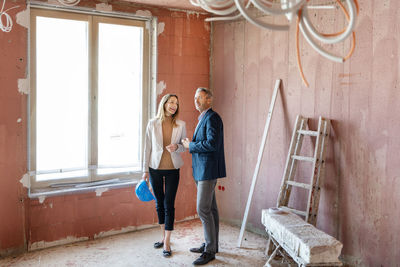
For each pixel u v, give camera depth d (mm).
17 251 3430
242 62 4234
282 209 3449
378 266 3102
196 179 3309
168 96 3428
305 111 3639
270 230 3137
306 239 2611
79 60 3775
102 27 3887
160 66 4188
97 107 3902
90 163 3881
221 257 3475
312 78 3553
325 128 3352
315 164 3326
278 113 3900
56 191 3580
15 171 3367
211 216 3340
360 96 3176
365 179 3170
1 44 3225
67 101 3727
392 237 3000
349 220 3297
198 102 3338
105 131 3992
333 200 3408
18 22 3291
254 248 3709
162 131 3461
